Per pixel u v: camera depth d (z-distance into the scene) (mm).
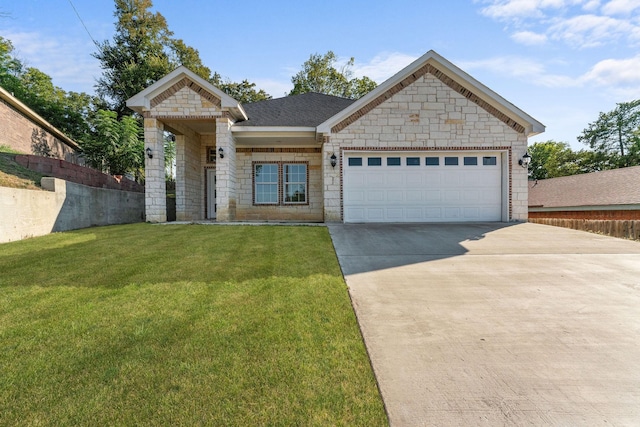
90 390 2340
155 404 2197
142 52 28953
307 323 3420
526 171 11516
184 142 13141
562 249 7094
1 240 7371
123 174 18312
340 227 10125
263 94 32500
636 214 15367
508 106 11289
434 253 6738
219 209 11859
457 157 11703
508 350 2967
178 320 3465
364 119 11492
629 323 3516
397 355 2871
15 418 2072
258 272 5227
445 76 11469
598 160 37688
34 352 2834
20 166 10250
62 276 4965
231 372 2557
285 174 14359
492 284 4812
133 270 5289
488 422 2088
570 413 2170
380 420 2096
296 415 2115
